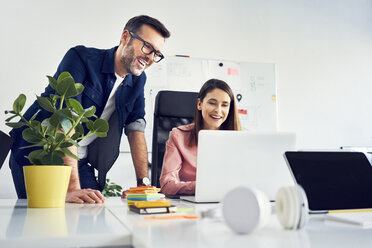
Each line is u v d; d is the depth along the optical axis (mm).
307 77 3900
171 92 2395
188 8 3617
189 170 2201
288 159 1031
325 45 3992
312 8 3980
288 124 3795
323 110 3916
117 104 2936
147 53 3090
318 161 1050
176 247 486
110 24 3383
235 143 1218
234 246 499
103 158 2844
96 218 806
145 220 755
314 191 965
